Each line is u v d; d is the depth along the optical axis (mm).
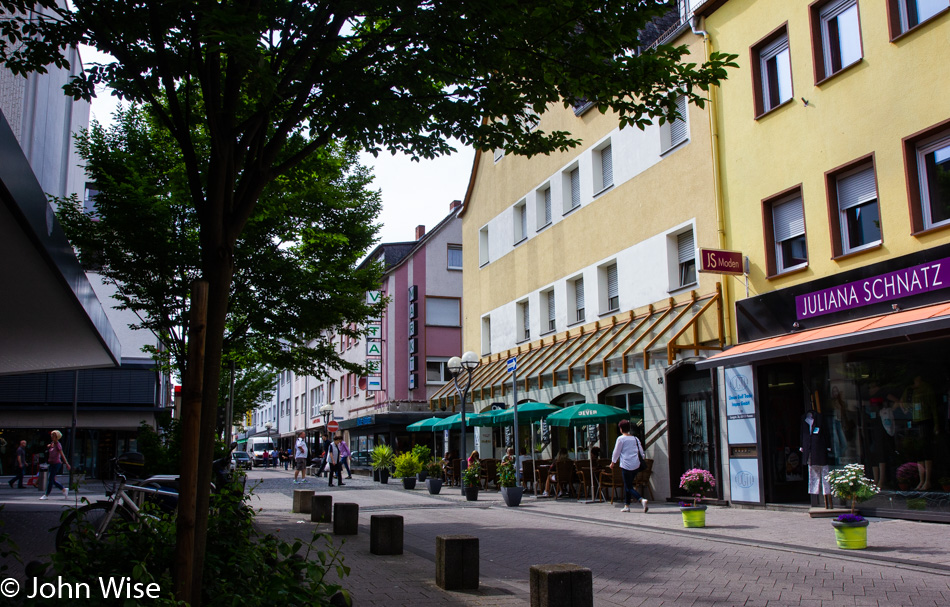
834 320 13695
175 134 5613
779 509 14445
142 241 13438
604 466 18719
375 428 40469
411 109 6766
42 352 17016
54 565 4219
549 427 23719
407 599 6789
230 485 6043
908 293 12289
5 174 6980
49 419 32719
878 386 13242
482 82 6793
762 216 15766
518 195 27312
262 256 13898
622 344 19094
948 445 11914
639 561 9148
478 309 30328
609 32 6145
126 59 5934
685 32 18328
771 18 15867
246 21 5086
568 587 5672
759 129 16031
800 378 15594
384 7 5859
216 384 4863
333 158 14312
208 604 4500
